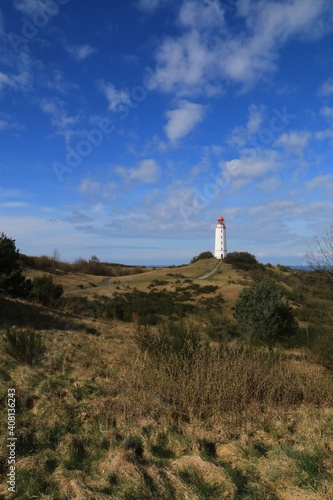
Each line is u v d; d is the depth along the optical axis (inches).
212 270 2434.8
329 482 127.5
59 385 237.6
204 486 128.3
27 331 314.7
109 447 157.5
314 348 326.0
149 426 177.0
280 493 126.7
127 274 2645.2
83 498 118.3
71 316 653.9
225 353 239.1
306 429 178.7
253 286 550.3
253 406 199.9
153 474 134.7
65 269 2266.2
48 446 157.6
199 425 180.5
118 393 223.1
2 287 708.7
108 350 365.1
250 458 149.4
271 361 260.2
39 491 124.3
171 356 232.2
